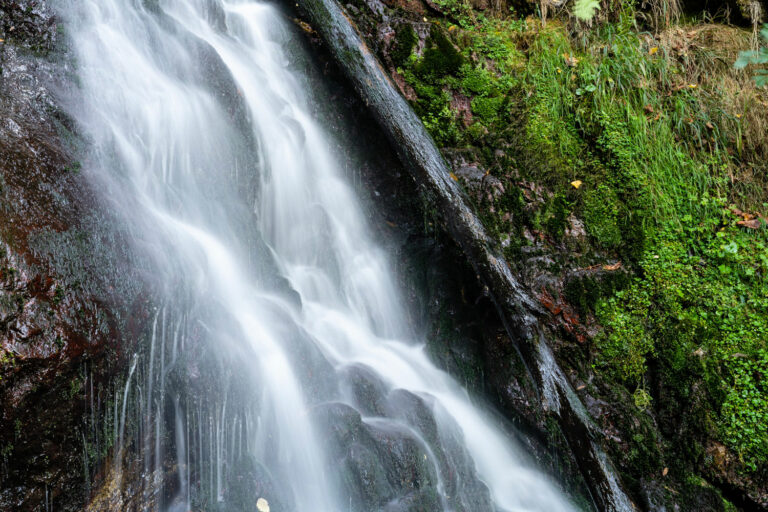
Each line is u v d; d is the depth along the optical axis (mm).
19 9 3373
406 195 4691
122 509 2750
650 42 5250
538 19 5535
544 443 4016
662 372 4012
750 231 4449
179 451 3008
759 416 3736
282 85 4793
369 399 3527
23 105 3043
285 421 3301
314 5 4520
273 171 4324
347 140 4797
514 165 4641
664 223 4480
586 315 4199
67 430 2455
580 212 4516
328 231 4605
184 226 3455
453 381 4348
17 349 2232
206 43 4086
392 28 4953
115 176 3240
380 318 4598
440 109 4840
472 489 3531
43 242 2496
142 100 3635
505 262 4008
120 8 3824
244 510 2945
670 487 3766
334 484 3139
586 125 4777
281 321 3514
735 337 4008
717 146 4777
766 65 4996
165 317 2902
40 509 2432
